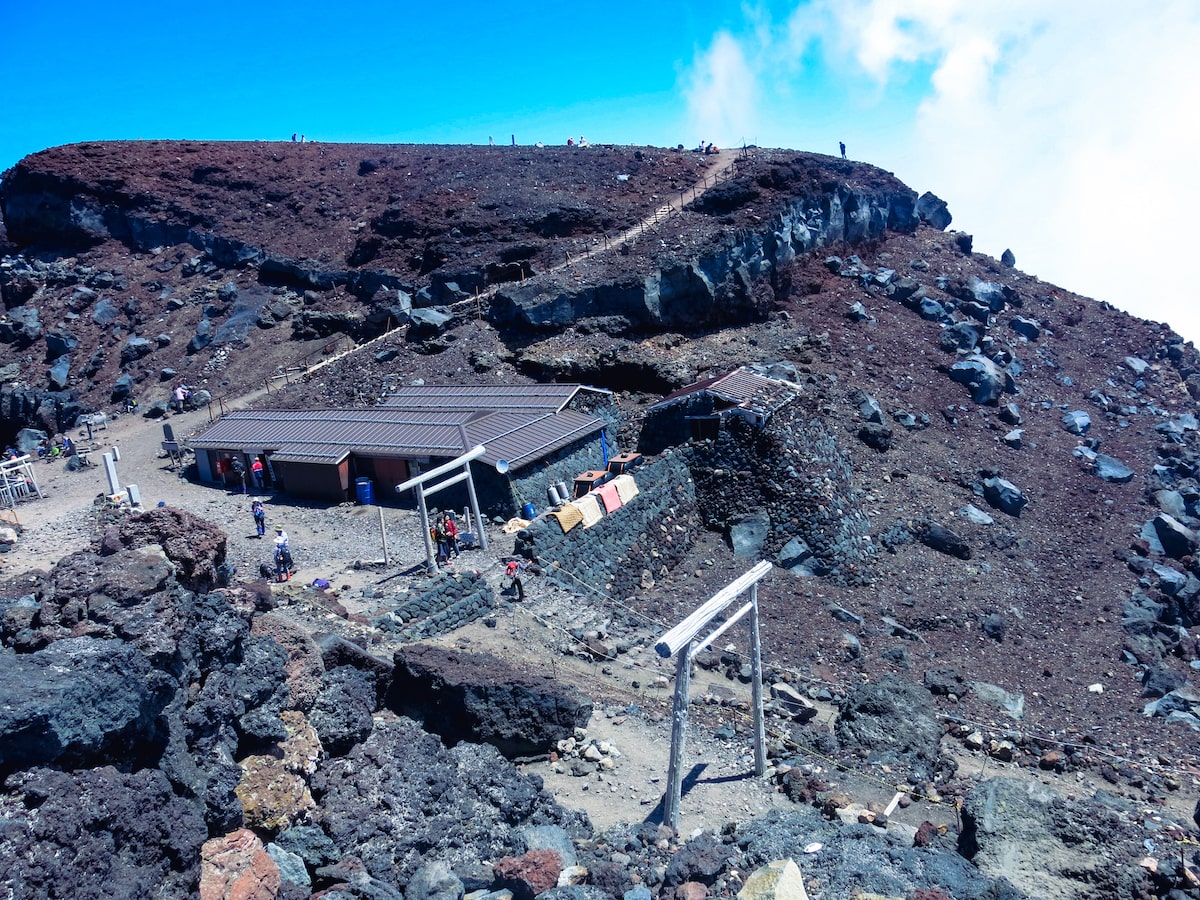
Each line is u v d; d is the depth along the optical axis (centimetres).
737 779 1878
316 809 1364
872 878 1312
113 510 3472
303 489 3947
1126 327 7094
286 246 7244
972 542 4109
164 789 1087
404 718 1777
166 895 1028
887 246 7325
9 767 948
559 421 3962
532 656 2442
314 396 5166
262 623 1590
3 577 2584
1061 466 5106
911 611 3400
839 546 3578
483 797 1521
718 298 5572
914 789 1948
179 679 1247
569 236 6588
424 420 4009
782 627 3016
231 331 6241
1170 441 5666
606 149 8388
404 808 1410
